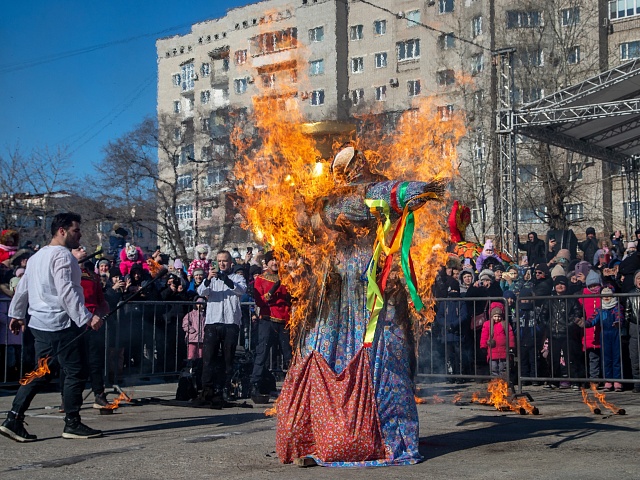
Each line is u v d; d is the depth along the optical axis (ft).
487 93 105.50
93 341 25.71
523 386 32.89
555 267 39.29
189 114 185.06
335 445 15.56
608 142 60.18
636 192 68.95
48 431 21.56
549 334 31.01
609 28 125.08
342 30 150.61
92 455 17.63
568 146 57.82
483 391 30.55
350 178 16.99
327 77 150.51
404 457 15.84
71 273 20.15
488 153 93.61
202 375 27.37
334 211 16.57
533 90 105.70
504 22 108.88
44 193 110.32
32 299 20.35
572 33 105.19
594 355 31.37
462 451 17.38
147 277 36.86
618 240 58.44
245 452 17.67
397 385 16.26
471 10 112.57
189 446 18.69
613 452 17.12
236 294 28.19
